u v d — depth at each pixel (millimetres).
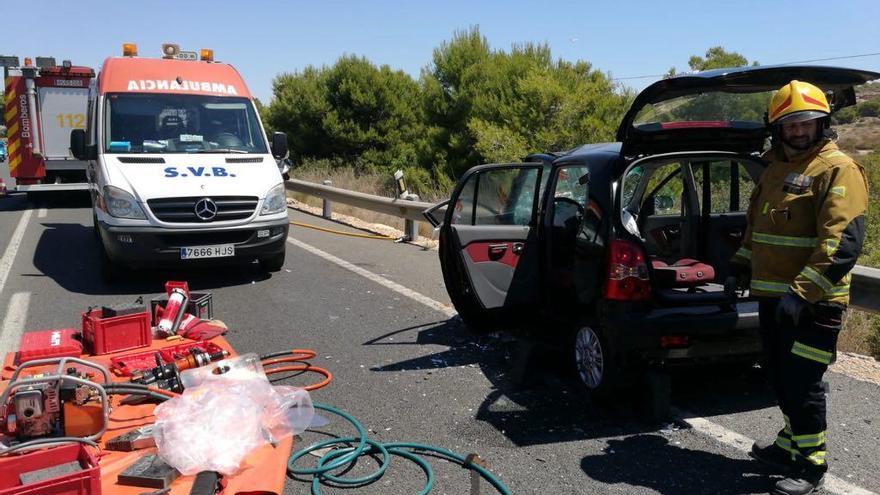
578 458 4000
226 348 4879
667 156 4688
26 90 15750
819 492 3611
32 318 6777
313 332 6332
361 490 3658
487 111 17234
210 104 8961
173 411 3543
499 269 5480
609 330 4387
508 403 4770
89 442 3225
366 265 9297
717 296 4434
